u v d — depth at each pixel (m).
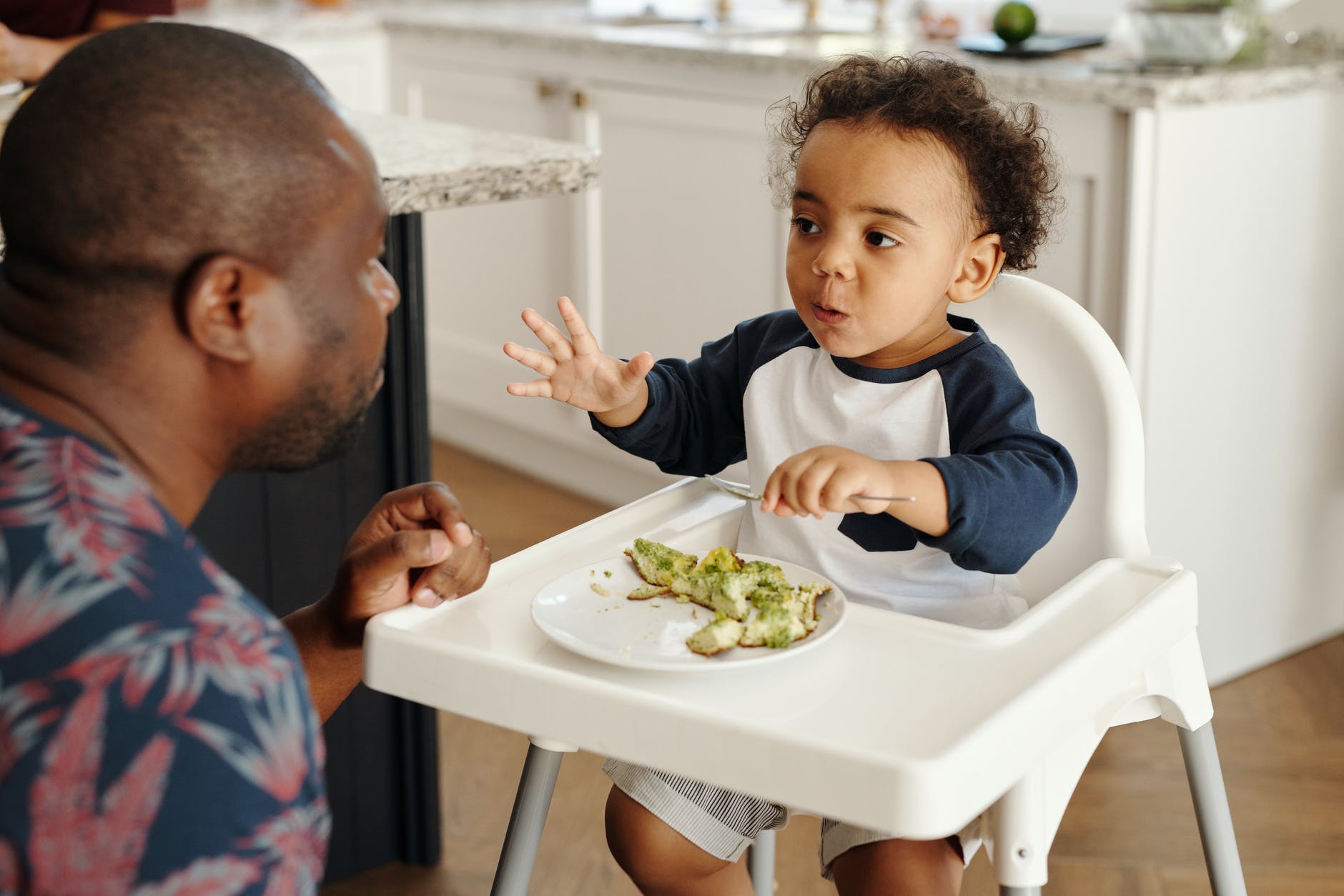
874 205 0.90
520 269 2.71
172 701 0.47
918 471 0.81
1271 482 1.95
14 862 0.46
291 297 0.56
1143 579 0.81
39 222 0.53
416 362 1.41
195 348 0.56
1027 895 0.71
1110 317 1.77
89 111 0.53
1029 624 0.74
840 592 0.77
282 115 0.55
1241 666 1.99
